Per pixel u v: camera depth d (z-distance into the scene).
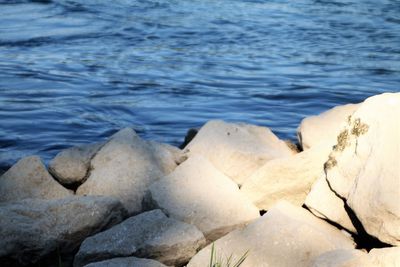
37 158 7.02
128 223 6.00
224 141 7.50
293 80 14.84
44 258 6.04
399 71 15.99
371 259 5.25
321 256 5.42
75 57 16.17
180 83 14.26
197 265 5.70
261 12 22.25
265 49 17.78
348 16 21.92
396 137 5.86
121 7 22.12
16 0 22.42
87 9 21.61
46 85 13.70
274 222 5.96
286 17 21.59
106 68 15.27
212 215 6.27
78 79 14.23
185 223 6.04
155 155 7.21
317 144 6.79
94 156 7.24
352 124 6.37
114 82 14.09
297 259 5.65
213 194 6.50
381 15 22.14
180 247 5.80
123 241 5.82
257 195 6.80
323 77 15.22
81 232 6.12
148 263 5.55
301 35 19.41
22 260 5.99
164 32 19.22
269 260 5.67
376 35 19.62
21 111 11.88
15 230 5.95
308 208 6.40
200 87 14.01
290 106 12.92
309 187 6.76
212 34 19.19
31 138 10.61
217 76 14.95
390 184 5.57
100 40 18.06
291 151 7.95
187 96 13.30
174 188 6.54
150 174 6.94
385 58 17.17
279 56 17.11
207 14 21.67
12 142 10.41
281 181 6.77
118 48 17.31
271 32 19.64
